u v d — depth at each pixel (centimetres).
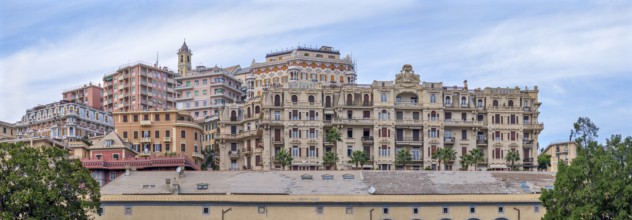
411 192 14662
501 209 14150
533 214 14138
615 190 11844
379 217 13925
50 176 11531
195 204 13850
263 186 15038
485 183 15375
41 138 19312
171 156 18188
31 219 11000
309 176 15762
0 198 11319
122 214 13825
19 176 11481
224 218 13800
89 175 12169
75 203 11844
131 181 15350
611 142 12762
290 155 19938
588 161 12300
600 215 12050
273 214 13850
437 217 14012
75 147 18512
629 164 12194
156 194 13950
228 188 14850
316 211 13875
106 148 18438
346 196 13975
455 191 14825
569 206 12162
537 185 15350
